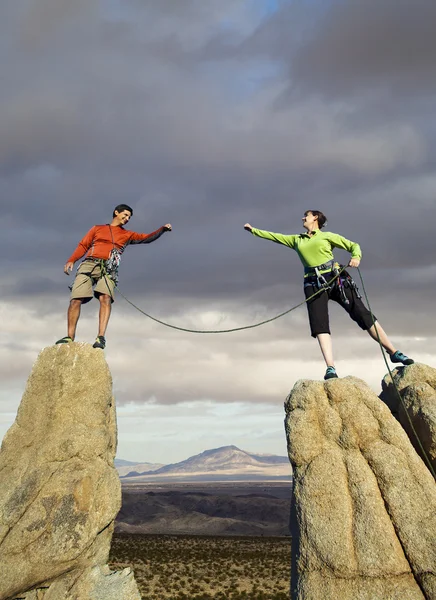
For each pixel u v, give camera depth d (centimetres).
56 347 1430
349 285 1441
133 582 1261
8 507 1286
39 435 1368
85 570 1273
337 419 1266
